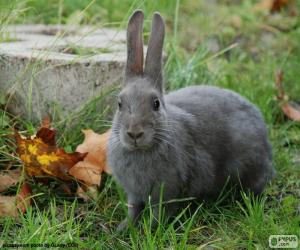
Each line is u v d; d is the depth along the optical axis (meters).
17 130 6.43
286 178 6.62
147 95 5.43
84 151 6.25
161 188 5.52
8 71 6.75
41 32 8.50
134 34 5.72
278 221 5.64
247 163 6.16
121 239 5.45
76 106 6.80
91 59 6.77
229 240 5.29
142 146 5.32
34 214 5.67
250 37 10.29
